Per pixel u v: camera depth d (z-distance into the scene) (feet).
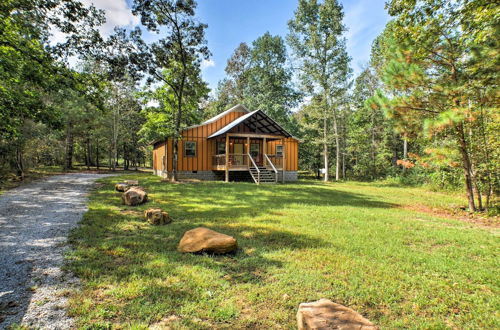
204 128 65.21
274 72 107.04
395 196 44.21
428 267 13.25
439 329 8.46
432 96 28.14
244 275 11.94
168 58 52.80
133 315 8.71
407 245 17.03
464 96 26.76
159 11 48.55
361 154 93.40
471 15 21.09
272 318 8.80
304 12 75.05
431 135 27.55
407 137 32.58
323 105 78.18
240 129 66.90
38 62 31.81
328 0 72.54
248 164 60.54
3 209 24.41
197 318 8.71
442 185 52.75
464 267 13.28
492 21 19.97
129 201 27.91
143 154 131.54
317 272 12.32
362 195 43.98
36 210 24.30
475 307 9.77
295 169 76.38
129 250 14.73
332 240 17.40
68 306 9.15
